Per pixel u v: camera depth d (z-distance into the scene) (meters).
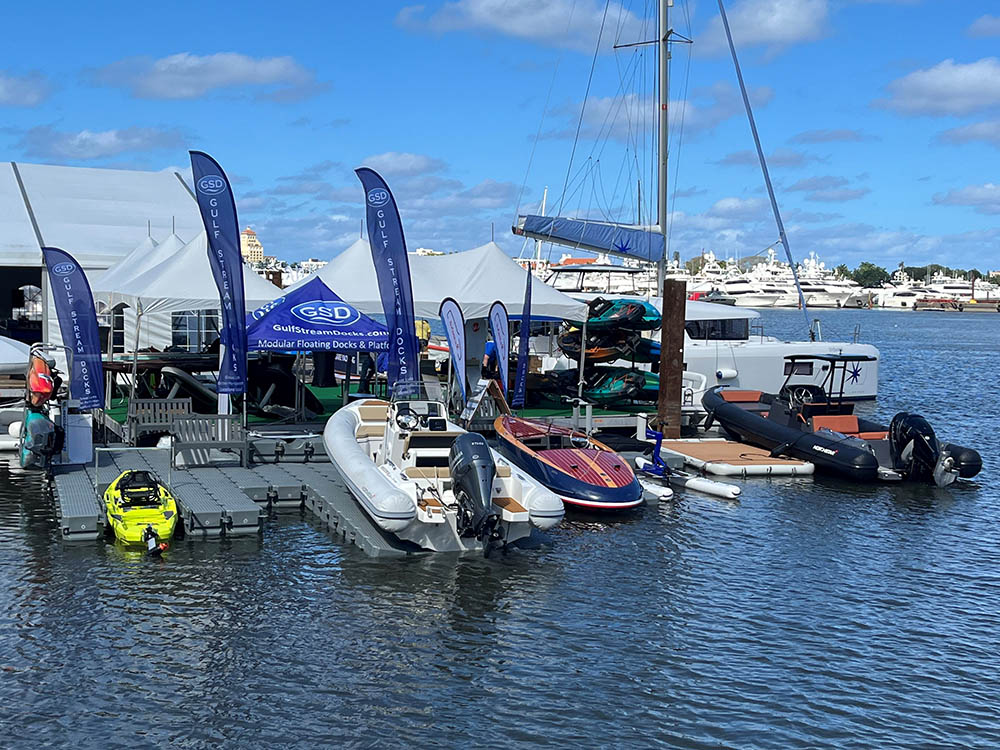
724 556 15.53
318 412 23.48
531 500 15.21
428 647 11.73
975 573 15.00
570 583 14.06
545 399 26.28
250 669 10.98
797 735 9.97
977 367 56.06
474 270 24.45
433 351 36.94
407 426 16.06
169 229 34.91
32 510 16.75
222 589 13.30
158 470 18.33
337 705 10.28
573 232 28.92
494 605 13.12
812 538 16.64
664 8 30.81
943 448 20.92
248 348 19.84
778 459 21.84
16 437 21.62
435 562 14.73
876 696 10.84
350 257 25.14
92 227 33.50
